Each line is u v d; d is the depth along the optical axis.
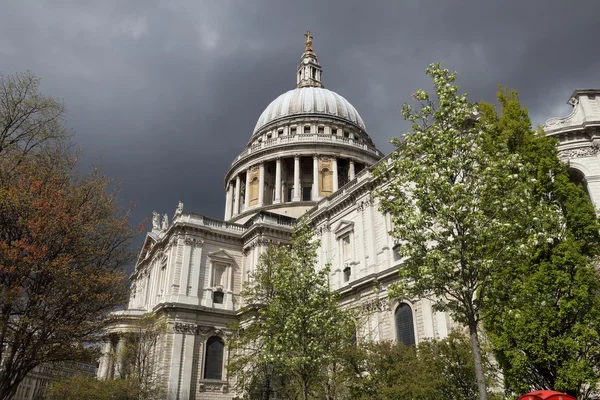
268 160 80.94
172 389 49.28
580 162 34.53
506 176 18.75
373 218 47.22
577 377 19.12
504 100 27.09
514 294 19.84
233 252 61.31
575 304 20.08
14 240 21.67
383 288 42.16
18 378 20.66
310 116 88.88
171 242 59.09
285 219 62.72
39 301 21.27
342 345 30.92
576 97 37.06
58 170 24.22
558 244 21.84
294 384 33.25
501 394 24.03
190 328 53.25
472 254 18.52
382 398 25.14
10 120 25.05
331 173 79.06
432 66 21.69
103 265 23.92
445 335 34.47
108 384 43.41
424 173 19.45
